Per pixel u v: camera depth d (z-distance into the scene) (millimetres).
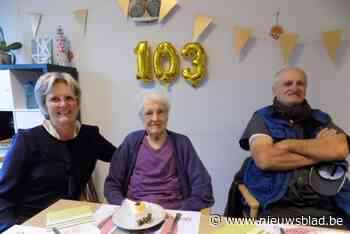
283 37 1911
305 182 1456
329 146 1448
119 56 2180
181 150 1523
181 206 1364
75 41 2232
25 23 2301
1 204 1286
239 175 1709
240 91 2037
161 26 2080
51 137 1413
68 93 1403
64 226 995
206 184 1441
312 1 1871
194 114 2125
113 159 1553
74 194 1448
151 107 1479
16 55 2338
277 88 1665
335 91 1914
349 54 1864
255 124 1640
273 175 1520
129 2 2086
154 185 1473
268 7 1926
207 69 2055
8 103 2064
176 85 2113
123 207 1093
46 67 1928
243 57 1997
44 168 1379
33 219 1052
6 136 2275
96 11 2170
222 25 1996
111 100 2240
